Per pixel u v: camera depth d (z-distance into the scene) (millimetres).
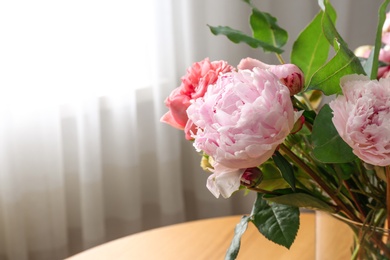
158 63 1951
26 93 1772
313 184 840
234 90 670
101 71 1894
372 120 667
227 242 1236
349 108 671
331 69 715
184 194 2232
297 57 862
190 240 1251
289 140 790
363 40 2223
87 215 1928
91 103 1861
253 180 725
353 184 804
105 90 1922
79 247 2047
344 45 706
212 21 2037
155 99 1982
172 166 2049
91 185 1904
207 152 678
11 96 1732
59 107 1843
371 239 780
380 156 666
